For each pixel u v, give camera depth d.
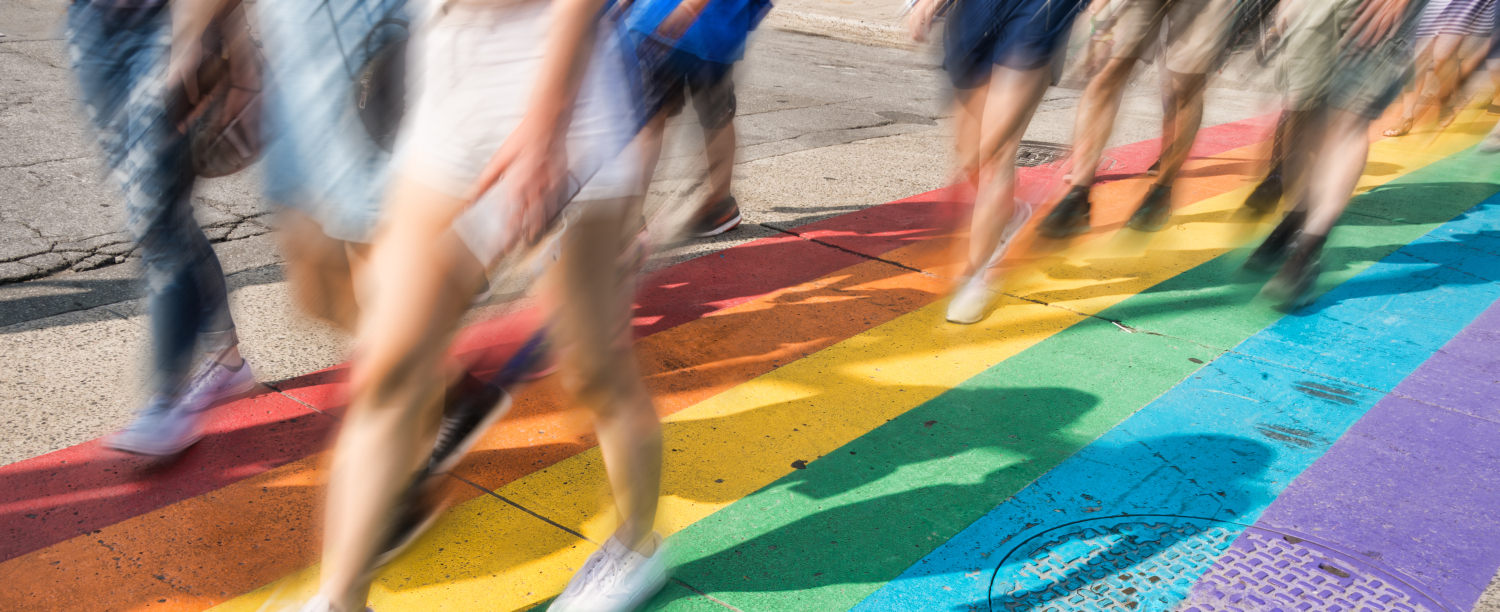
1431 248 4.98
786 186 5.62
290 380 3.09
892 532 2.48
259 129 2.23
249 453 2.68
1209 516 2.60
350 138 1.92
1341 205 3.92
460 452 2.08
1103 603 2.24
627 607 2.08
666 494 2.60
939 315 3.91
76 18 2.16
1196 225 5.27
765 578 2.29
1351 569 2.40
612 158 1.66
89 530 2.32
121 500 2.44
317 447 2.73
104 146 2.30
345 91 1.89
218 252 4.16
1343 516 2.63
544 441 2.83
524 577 2.26
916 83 9.17
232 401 2.92
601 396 1.87
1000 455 2.87
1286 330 3.88
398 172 1.67
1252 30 4.47
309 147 1.95
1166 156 4.92
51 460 2.58
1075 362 3.52
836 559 2.37
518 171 1.54
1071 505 2.63
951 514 2.56
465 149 1.59
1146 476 2.78
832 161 6.22
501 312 2.63
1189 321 3.93
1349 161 3.87
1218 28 4.49
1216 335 3.80
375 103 1.90
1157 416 3.14
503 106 1.57
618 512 2.05
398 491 1.73
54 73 7.17
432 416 1.79
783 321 3.77
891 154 6.48
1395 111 7.91
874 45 11.56
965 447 2.91
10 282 3.71
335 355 3.27
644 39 2.32
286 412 2.90
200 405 2.62
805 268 4.35
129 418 2.81
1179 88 4.70
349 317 2.26
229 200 4.82
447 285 1.65
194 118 2.25
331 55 1.87
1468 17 7.12
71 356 3.16
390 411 1.70
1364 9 3.66
